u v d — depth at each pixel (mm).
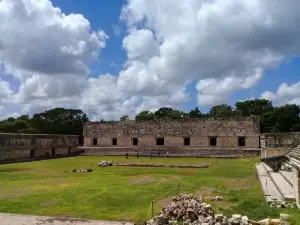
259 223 9977
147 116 95562
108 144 56688
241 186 18922
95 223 10828
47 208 13352
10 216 11688
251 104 85562
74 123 82062
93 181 21469
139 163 35750
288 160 22672
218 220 10250
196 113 94312
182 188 18125
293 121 67875
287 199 13766
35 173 26688
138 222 11125
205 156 46812
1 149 37250
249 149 47062
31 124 79562
